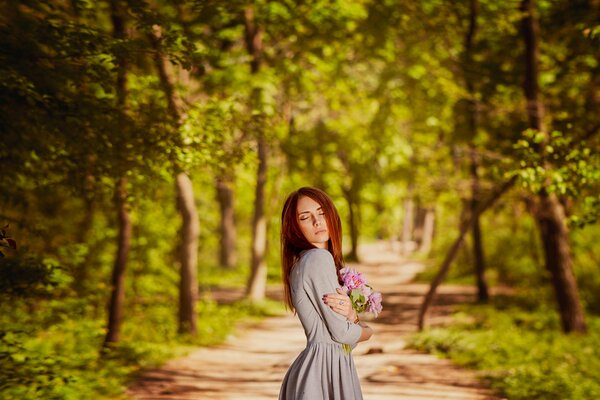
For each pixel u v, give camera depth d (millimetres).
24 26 7645
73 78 7793
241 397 8938
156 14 8562
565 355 12281
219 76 16078
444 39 21031
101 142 8430
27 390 7371
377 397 8695
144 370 10781
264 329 18281
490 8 18859
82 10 8422
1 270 7703
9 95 7348
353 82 22984
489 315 19359
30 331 9281
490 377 10023
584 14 13492
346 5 17516
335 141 27078
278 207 30672
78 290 14516
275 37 19875
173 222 18609
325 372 3381
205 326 16641
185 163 9500
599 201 9492
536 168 9531
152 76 9773
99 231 16688
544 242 16047
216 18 13766
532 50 15125
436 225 54625
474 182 18391
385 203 45375
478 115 19359
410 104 23719
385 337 16594
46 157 8617
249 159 10344
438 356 12516
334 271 3412
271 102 15750
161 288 18484
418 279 34719
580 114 15039
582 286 22141
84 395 8094
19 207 11375
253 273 22953
